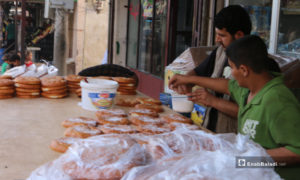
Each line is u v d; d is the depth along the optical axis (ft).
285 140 4.83
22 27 23.43
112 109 8.09
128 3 28.02
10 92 8.99
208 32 15.30
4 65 22.20
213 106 7.73
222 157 3.79
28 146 5.64
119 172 3.96
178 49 21.93
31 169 4.74
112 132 6.18
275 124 4.98
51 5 26.48
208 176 3.47
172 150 4.49
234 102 7.83
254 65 5.38
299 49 11.55
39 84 9.34
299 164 4.79
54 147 5.46
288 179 4.85
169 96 10.29
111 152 4.22
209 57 8.77
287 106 5.00
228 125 7.95
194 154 4.06
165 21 21.21
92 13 34.22
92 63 35.04
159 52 22.24
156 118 7.63
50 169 4.03
